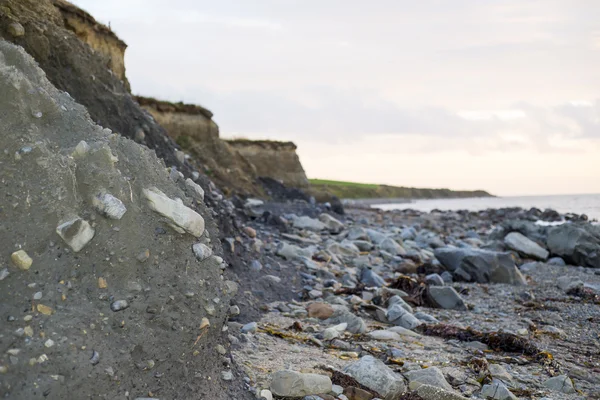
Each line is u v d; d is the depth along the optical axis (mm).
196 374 3254
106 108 8109
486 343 5793
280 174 36594
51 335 2590
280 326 5883
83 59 8195
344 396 3861
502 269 10117
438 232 21500
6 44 3537
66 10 14719
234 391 3559
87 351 2641
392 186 118875
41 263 2795
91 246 2977
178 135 21594
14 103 3086
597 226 14555
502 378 4742
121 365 2754
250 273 7668
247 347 4727
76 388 2521
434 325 6273
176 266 3340
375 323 6531
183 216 3385
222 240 7613
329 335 5535
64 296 2771
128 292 3000
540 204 74000
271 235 11828
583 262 12906
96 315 2803
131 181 3400
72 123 3488
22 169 2932
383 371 4121
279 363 4379
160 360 2988
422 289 8125
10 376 2404
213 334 3475
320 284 8305
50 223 2889
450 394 3979
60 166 3037
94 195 3094
